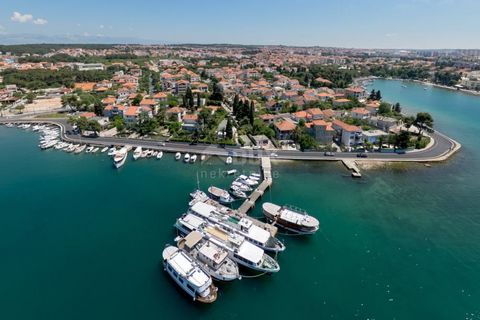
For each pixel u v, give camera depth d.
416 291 50.12
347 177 90.62
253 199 76.00
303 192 81.81
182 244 58.12
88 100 171.25
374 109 159.38
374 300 48.44
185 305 47.31
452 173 93.62
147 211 73.12
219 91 186.25
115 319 44.91
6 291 49.78
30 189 83.88
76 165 100.69
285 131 118.56
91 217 70.56
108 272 53.78
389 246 60.84
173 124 131.75
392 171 94.56
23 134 134.38
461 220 69.50
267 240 59.22
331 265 55.91
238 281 52.34
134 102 164.12
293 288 50.84
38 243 61.50
